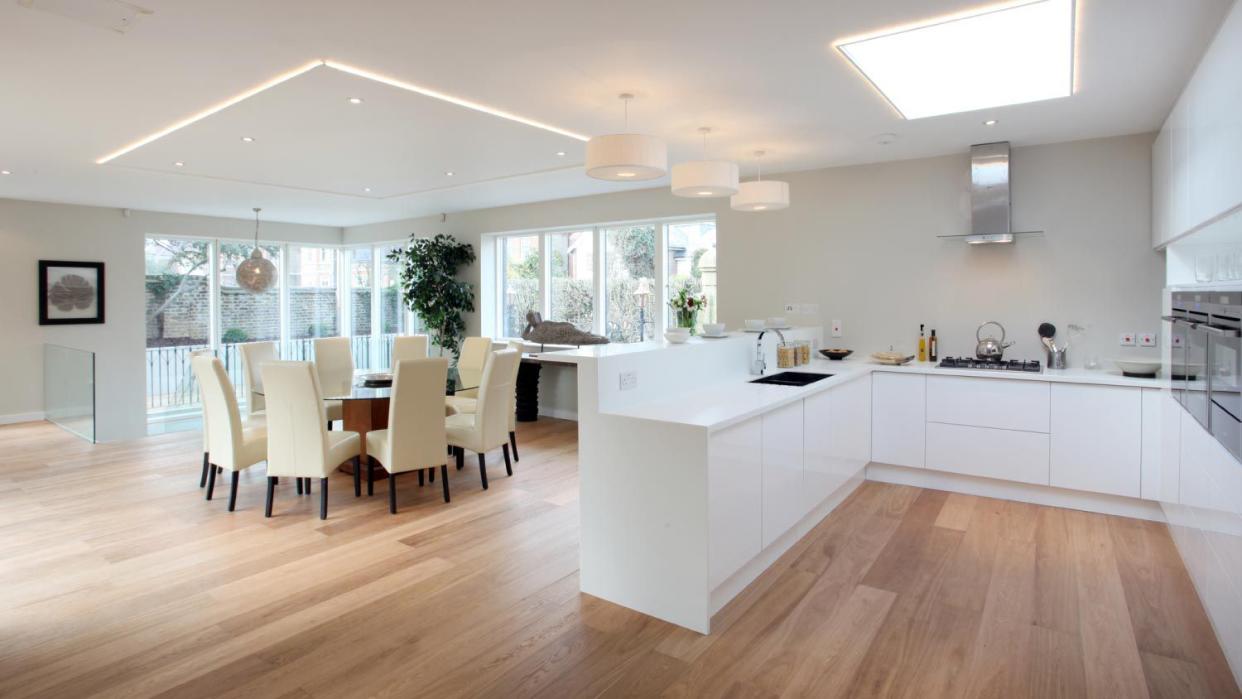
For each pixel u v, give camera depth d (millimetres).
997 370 4660
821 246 5789
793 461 3668
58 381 7387
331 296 10406
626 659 2604
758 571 3369
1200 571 2994
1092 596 3117
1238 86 2449
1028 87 3596
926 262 5312
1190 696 2340
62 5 2625
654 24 2816
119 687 2414
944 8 2646
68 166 5652
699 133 4547
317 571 3432
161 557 3609
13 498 4688
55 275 7781
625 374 3234
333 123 4312
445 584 3279
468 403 5973
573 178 6211
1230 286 2975
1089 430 4285
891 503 4566
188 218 8719
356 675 2492
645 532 2957
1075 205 4758
